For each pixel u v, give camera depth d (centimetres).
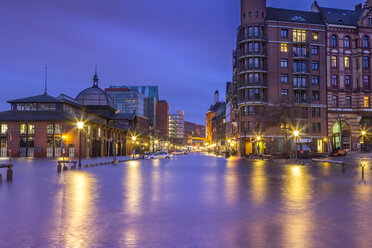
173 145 17425
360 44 6975
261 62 6850
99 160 4881
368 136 6931
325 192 1325
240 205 1042
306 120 6881
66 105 6756
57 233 714
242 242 647
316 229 744
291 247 616
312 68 7012
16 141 6178
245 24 6962
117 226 775
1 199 1153
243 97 7050
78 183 1667
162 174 2275
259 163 4072
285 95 6881
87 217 871
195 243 641
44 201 1115
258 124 6844
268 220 833
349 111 6944
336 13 7344
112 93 18938
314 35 7056
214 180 1836
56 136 6162
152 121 12662
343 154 5747
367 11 7025
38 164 3512
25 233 715
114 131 8369
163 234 705
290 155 5447
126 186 1547
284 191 1360
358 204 1052
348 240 658
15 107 6550
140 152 10812
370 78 6962
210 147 17388
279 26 6956
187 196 1232
